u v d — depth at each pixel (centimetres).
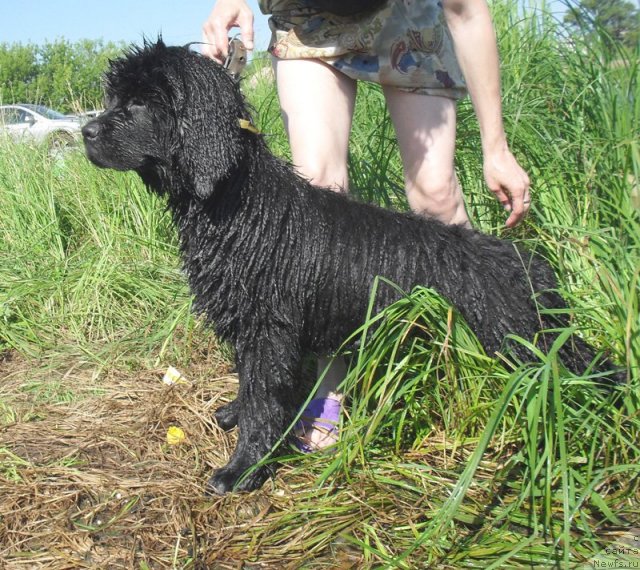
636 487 214
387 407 229
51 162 551
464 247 253
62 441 267
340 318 250
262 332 241
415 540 198
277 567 196
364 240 248
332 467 225
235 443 268
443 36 284
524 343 221
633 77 337
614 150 314
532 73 386
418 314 227
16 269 435
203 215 239
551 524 201
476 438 242
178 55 231
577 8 350
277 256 240
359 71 277
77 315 382
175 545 207
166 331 352
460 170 373
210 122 224
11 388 319
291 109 283
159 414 286
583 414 232
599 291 263
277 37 287
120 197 477
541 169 339
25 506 224
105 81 249
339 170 286
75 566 198
